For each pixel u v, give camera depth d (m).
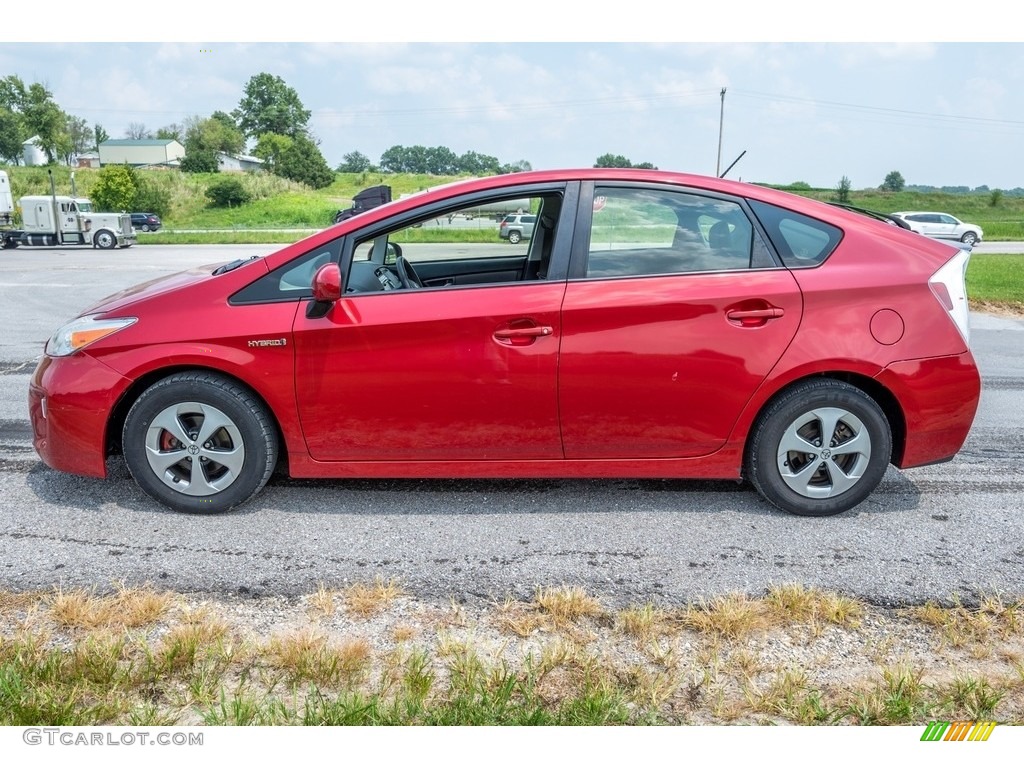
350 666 2.39
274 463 3.54
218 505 3.52
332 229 3.42
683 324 3.32
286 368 3.32
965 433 3.54
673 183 3.44
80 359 3.40
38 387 3.50
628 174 3.45
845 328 3.37
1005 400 6.00
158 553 3.18
